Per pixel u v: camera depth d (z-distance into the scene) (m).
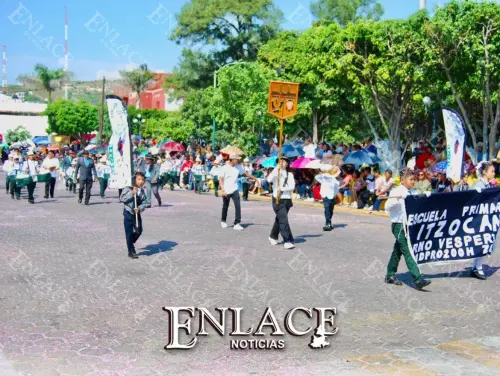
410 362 6.06
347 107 38.50
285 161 12.40
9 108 85.00
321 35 27.66
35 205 20.53
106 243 12.70
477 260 9.88
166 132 49.28
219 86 35.31
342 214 19.52
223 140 40.78
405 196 9.11
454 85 25.34
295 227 15.77
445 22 22.94
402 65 25.16
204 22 49.41
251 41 50.47
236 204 14.98
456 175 16.05
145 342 6.54
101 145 40.12
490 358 6.21
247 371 5.79
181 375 5.66
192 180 29.66
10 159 24.25
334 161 22.25
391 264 9.37
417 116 34.28
